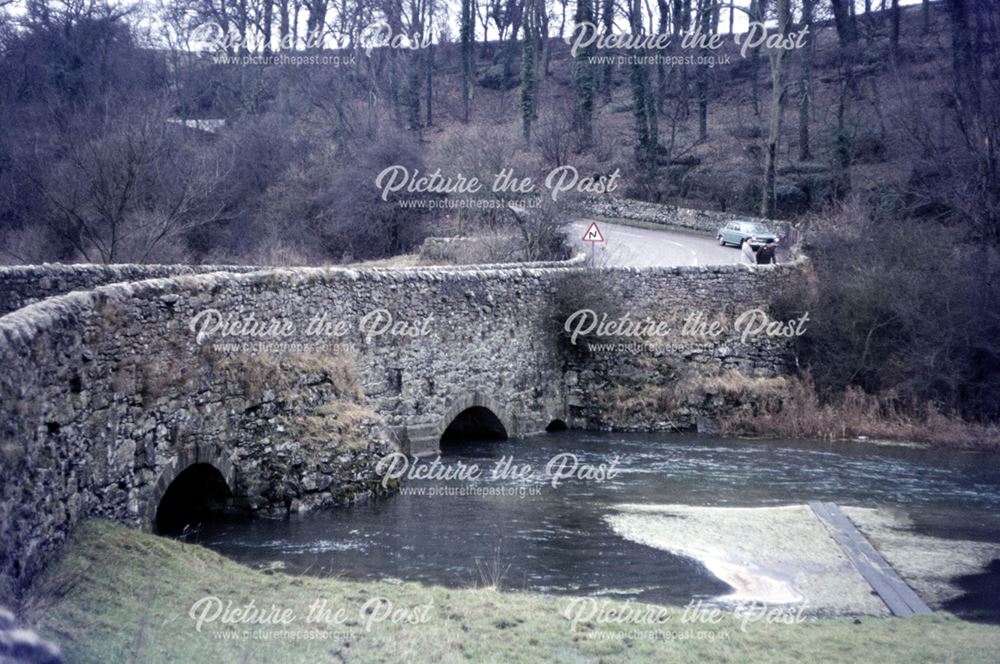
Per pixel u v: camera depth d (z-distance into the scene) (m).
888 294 29.17
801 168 49.12
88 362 12.04
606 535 16.94
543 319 27.73
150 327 13.84
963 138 37.88
